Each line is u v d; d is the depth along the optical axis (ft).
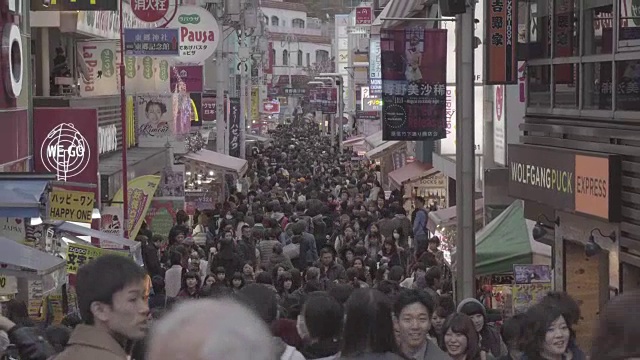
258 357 9.57
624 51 57.26
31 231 63.52
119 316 15.33
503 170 96.84
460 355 31.45
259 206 119.65
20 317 44.16
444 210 97.04
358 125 312.29
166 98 129.59
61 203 68.28
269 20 550.36
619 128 57.93
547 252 67.77
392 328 21.35
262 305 29.17
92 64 112.27
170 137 129.59
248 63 312.09
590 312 65.21
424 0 149.79
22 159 81.92
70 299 59.88
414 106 79.36
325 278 71.20
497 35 69.82
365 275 69.82
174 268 71.97
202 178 149.07
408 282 70.38
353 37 387.14
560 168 63.77
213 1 186.70
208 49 141.18
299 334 33.86
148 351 9.82
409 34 78.69
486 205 97.66
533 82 71.87
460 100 61.98
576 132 63.52
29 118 85.05
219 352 9.49
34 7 89.81
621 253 57.88
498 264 68.23
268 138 342.23
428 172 145.79
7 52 76.43
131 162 105.40
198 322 9.64
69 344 15.20
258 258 86.69
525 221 71.31
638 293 11.05
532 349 26.30
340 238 95.66
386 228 100.53
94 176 85.81
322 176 189.26
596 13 60.95
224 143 181.88
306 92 458.91
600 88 60.80
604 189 57.47
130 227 89.56
